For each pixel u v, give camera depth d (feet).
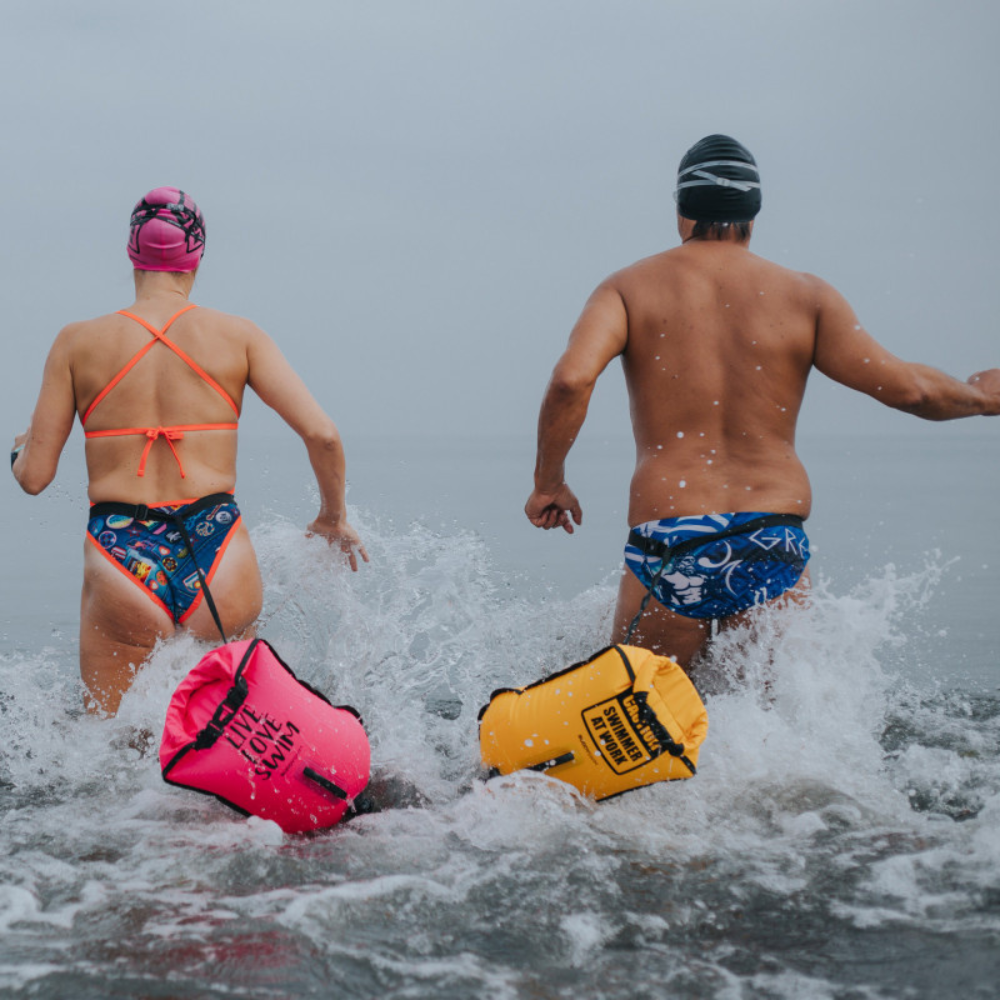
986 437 404.16
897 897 6.06
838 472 95.04
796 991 4.98
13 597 19.72
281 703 7.66
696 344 9.96
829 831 7.20
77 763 8.96
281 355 11.00
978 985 5.02
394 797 8.18
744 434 9.89
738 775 8.23
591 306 10.28
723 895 6.10
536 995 4.94
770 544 9.64
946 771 8.52
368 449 305.73
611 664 7.90
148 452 10.19
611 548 28.14
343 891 6.10
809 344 10.02
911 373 9.95
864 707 9.87
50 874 6.37
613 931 5.65
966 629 15.98
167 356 10.41
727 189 10.33
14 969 5.14
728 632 9.92
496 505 45.52
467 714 11.14
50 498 50.55
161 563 10.00
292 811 7.50
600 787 7.77
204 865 6.53
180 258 10.85
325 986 5.00
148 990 4.94
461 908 5.91
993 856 6.61
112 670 10.02
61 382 10.49
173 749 7.61
